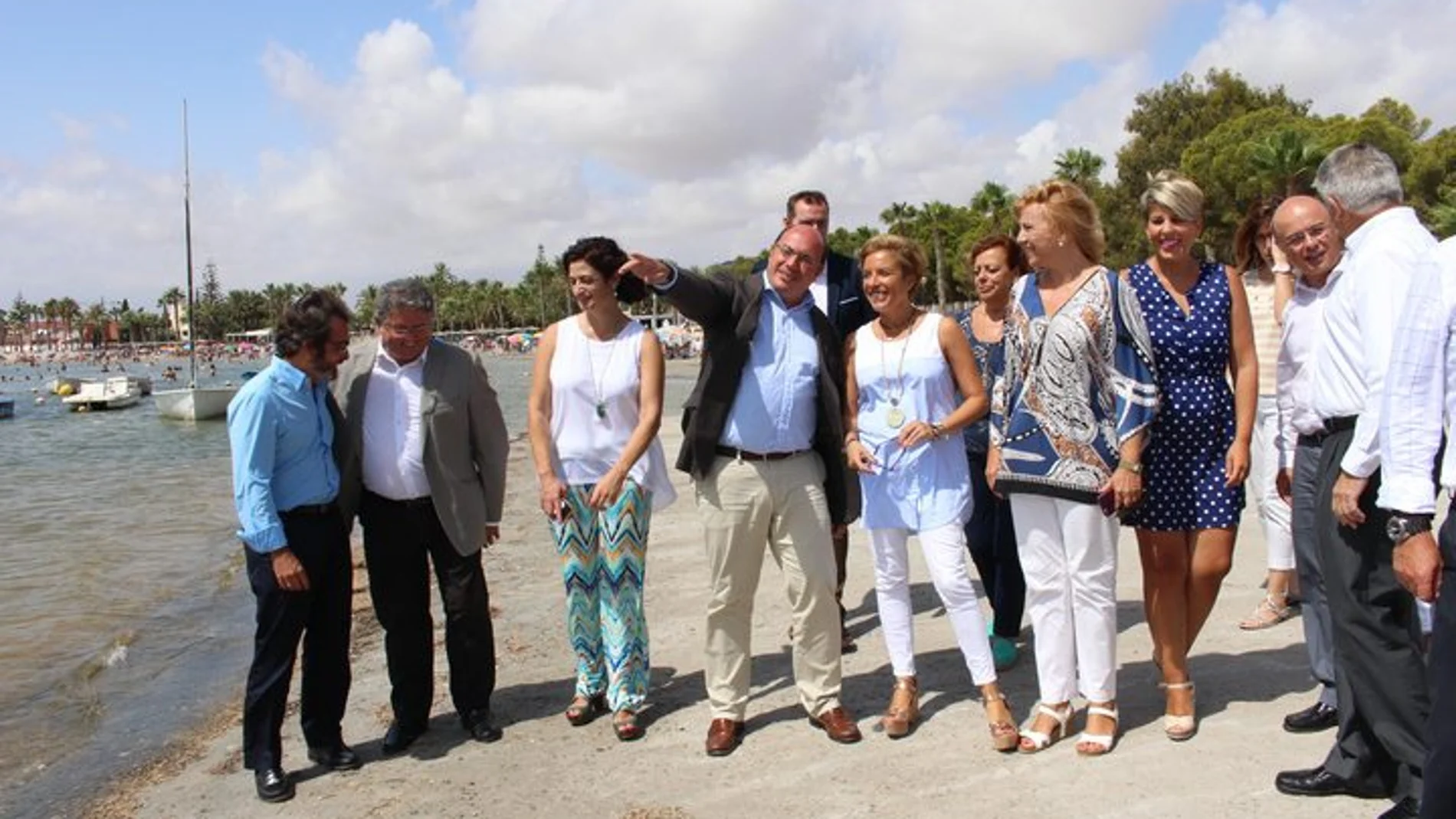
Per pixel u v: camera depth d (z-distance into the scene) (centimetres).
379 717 525
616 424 468
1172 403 404
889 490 442
